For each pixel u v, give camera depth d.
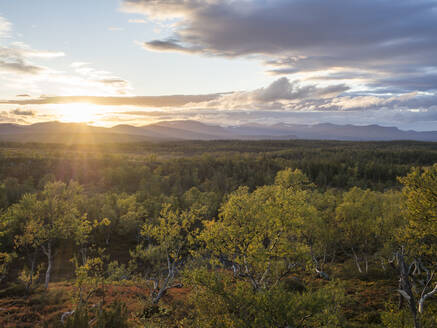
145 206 75.00
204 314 16.09
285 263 22.22
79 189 67.94
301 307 14.00
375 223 31.95
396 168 146.62
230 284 17.44
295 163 164.50
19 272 37.84
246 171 146.00
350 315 24.58
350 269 37.72
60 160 149.25
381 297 27.89
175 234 30.77
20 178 126.75
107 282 27.06
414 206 18.17
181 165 157.25
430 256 23.48
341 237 36.75
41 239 31.66
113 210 67.12
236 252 20.84
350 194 49.31
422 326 16.70
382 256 34.50
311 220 32.75
